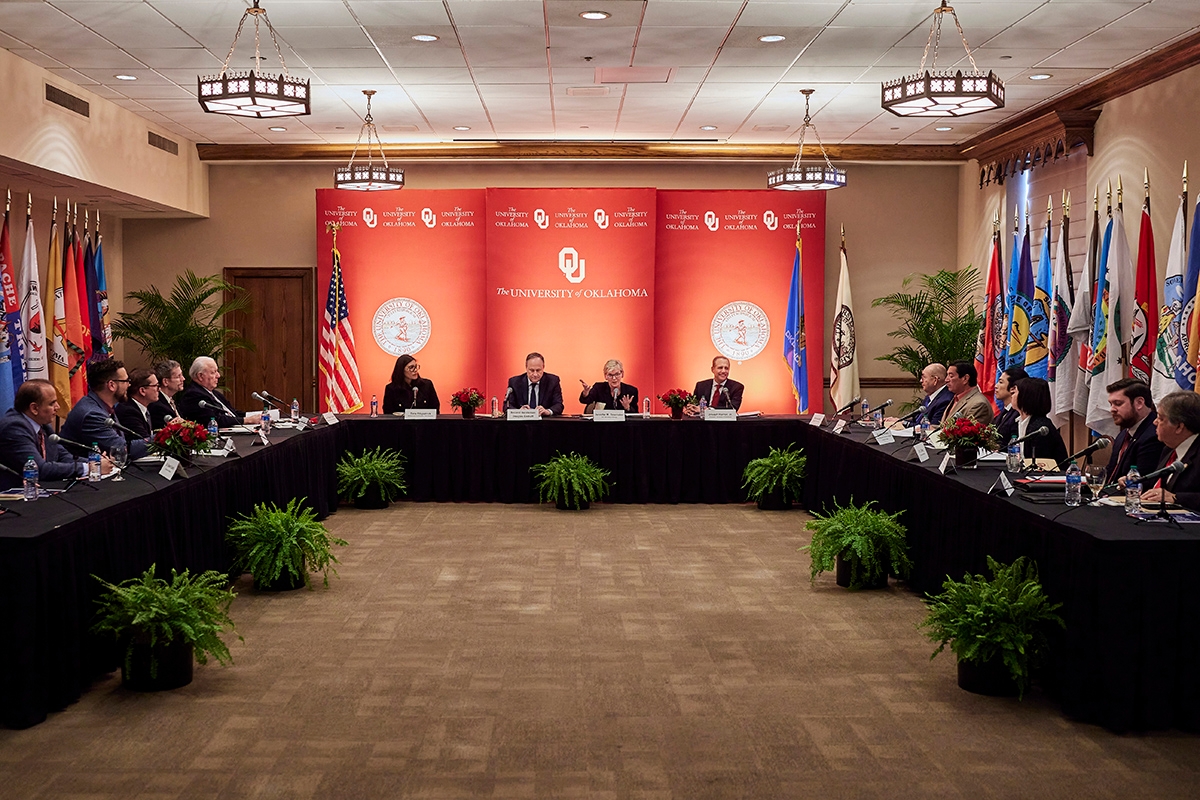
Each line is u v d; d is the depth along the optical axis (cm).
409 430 901
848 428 811
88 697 417
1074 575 396
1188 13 677
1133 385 542
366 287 1200
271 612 549
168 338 1110
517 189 1188
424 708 407
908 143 1181
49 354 932
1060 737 377
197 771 346
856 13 683
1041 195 1038
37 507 436
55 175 870
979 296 1168
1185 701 381
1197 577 379
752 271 1197
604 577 630
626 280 1196
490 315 1197
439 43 757
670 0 655
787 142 1173
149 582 431
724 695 423
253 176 1209
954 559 541
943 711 404
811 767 351
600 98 947
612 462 894
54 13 678
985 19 692
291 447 734
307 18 693
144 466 564
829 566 601
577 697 420
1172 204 787
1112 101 880
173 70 835
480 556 688
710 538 750
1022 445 570
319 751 363
